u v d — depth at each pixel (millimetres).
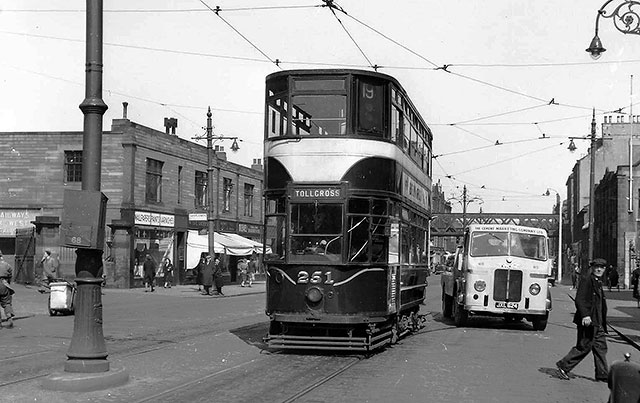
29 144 37875
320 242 12797
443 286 24672
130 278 36594
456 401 9031
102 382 9422
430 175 20375
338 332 13430
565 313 27531
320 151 12984
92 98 9914
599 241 65688
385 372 11328
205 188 45719
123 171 36625
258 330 17781
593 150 36094
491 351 14445
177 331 17469
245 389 9562
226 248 43125
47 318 20516
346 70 13156
